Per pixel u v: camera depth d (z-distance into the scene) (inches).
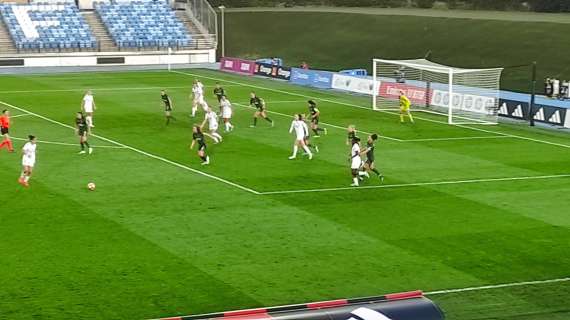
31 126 2241.6
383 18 4606.3
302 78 3245.6
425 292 1098.1
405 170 1774.1
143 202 1503.4
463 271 1174.3
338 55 4325.8
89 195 1545.3
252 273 1157.1
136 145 2001.7
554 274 1165.7
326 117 2456.9
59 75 3432.6
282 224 1382.9
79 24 3976.4
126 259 1205.1
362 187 1626.5
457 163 1849.2
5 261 1191.6
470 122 2399.1
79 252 1232.2
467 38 4141.2
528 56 3799.2
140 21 4082.2
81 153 1900.8
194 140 1857.8
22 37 3828.7
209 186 1621.6
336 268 1181.7
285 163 1828.2
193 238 1304.1
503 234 1338.6
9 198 1519.4
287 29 4736.7
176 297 1069.8
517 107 2456.9
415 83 2896.2
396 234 1334.9
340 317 871.7
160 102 2687.0
